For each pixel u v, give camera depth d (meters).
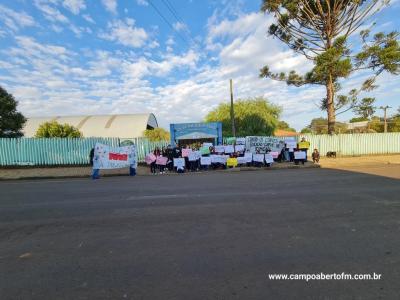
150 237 4.39
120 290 2.84
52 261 3.61
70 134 25.39
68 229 4.92
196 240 4.20
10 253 3.92
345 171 12.11
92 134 40.81
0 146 16.88
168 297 2.69
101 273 3.23
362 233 4.32
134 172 13.71
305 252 3.66
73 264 3.50
